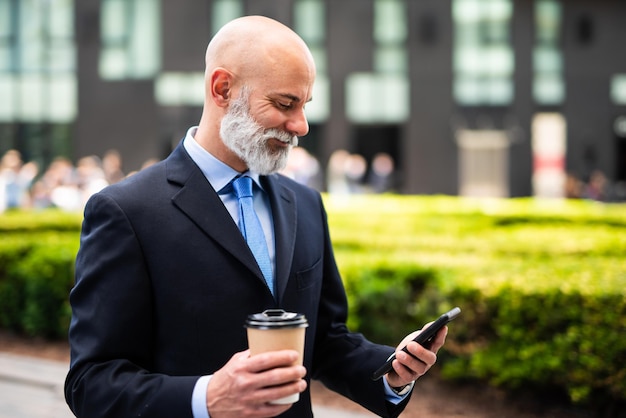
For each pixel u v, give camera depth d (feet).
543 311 16.08
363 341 7.60
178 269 6.56
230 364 5.76
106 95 92.94
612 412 16.06
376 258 20.36
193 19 92.17
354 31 92.58
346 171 72.54
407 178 92.63
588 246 26.35
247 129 6.60
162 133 93.20
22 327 24.76
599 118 92.43
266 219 7.23
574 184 60.75
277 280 6.86
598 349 15.51
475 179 92.27
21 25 93.15
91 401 6.14
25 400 16.93
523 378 16.66
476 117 92.12
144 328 6.54
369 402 7.23
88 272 6.47
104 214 6.58
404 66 92.63
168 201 6.75
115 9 92.63
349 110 93.09
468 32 92.32
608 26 91.81
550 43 92.48
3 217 37.27
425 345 6.68
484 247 26.45
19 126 93.71
